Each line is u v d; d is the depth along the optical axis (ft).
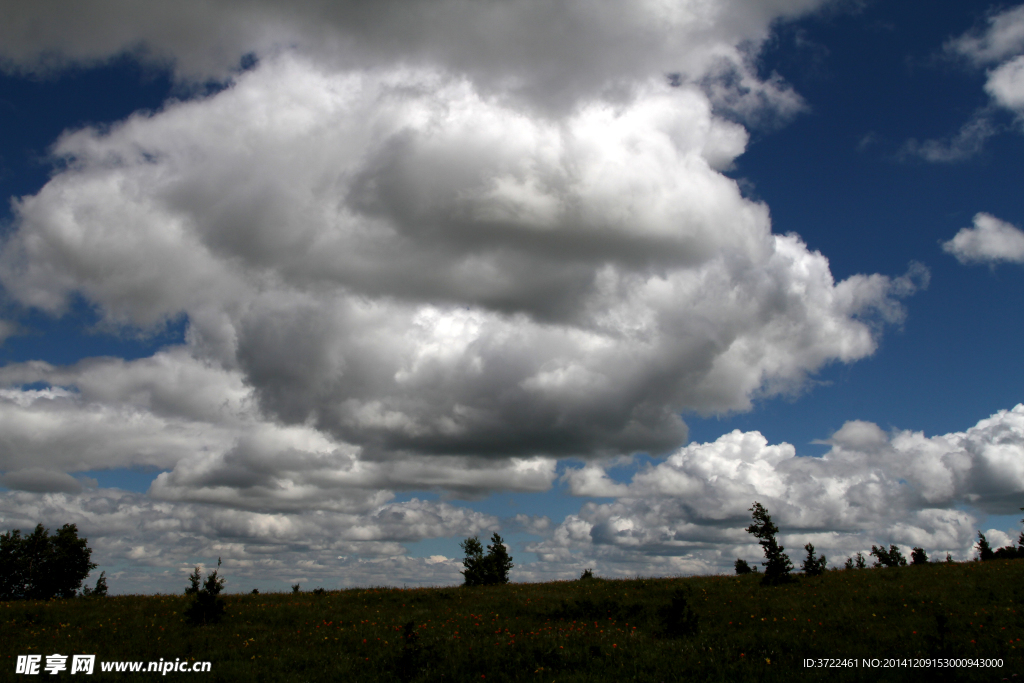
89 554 195.93
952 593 81.15
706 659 57.16
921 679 48.47
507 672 55.83
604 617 82.58
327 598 102.83
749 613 79.82
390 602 98.73
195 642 69.41
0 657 61.41
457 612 87.35
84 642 68.49
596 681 51.72
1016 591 79.15
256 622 82.28
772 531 106.83
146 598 103.76
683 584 108.99
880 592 85.20
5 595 184.34
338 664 59.82
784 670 52.60
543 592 106.83
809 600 84.94
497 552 137.39
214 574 83.51
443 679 54.80
